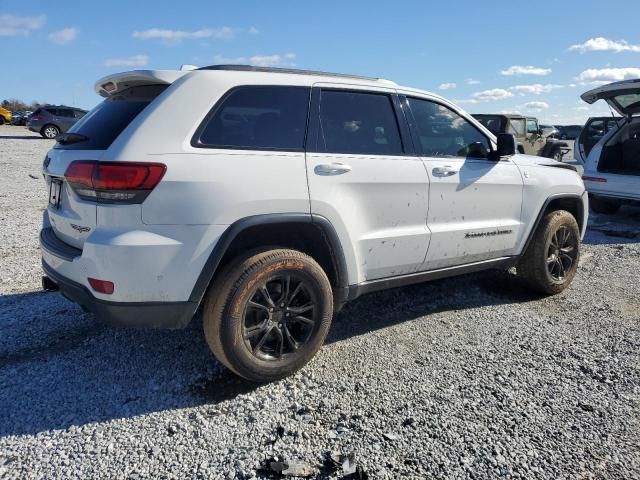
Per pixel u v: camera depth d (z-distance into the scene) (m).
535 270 4.60
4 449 2.48
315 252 3.37
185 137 2.80
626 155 8.68
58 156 3.13
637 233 7.56
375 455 2.46
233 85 3.01
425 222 3.75
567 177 4.81
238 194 2.85
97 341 3.66
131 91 3.16
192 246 2.75
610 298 4.74
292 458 2.43
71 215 2.97
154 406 2.87
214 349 2.95
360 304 4.46
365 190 3.37
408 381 3.16
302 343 3.21
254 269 2.92
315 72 3.42
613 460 2.45
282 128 3.13
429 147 3.86
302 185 3.06
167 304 2.79
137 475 2.32
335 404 2.90
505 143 4.11
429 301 4.57
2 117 39.44
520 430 2.67
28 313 4.14
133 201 2.65
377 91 3.61
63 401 2.91
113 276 2.67
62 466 2.37
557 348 3.64
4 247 6.13
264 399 2.95
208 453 2.48
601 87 7.61
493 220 4.21
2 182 11.32
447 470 2.36
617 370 3.32
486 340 3.77
